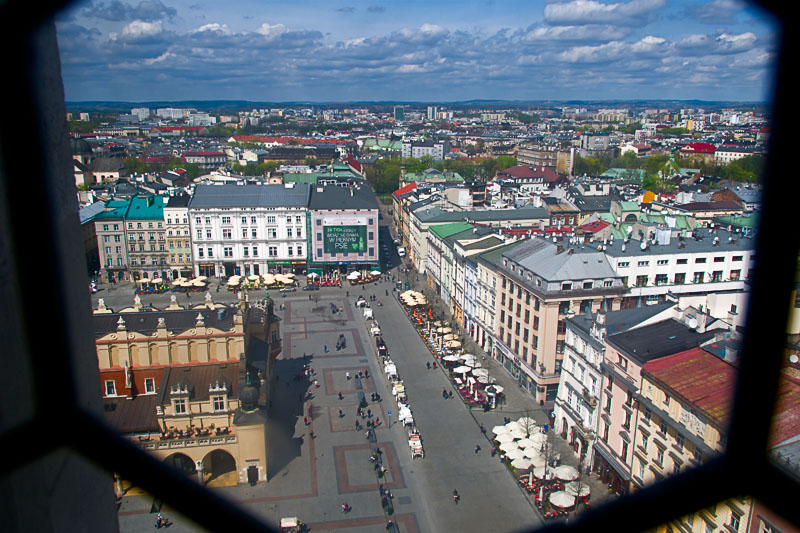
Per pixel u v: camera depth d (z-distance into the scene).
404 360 105.12
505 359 101.38
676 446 52.19
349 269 160.62
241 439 66.31
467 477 69.31
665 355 58.41
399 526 60.47
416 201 191.12
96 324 70.38
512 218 163.00
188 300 140.25
